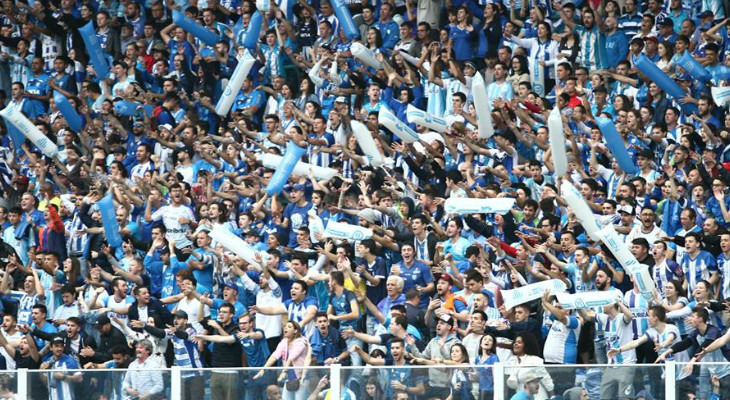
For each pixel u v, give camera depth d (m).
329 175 64.12
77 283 61.28
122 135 75.88
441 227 58.72
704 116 65.75
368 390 48.22
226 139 71.75
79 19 84.00
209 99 75.25
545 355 51.41
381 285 56.53
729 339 49.12
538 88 72.62
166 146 72.62
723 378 46.16
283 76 77.06
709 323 50.59
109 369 49.72
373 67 73.50
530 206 59.03
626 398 46.72
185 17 78.06
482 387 47.47
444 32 73.75
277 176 63.47
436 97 71.88
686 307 51.06
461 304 53.62
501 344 50.06
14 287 62.69
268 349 54.44
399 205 60.91
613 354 49.91
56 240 65.31
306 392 48.59
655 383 46.59
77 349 56.00
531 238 57.41
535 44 73.19
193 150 71.75
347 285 55.50
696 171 59.94
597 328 51.31
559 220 57.59
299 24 78.06
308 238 59.31
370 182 63.62
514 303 51.53
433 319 53.88
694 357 49.22
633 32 73.31
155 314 54.44
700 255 54.84
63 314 59.28
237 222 66.00
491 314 52.94
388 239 59.12
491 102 71.19
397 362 50.78
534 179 62.62
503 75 71.56
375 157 64.38
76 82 82.31
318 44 77.38
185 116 73.56
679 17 73.56
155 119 75.25
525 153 65.88
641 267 51.12
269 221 64.19
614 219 57.59
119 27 83.00
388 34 76.50
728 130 62.81
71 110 75.00
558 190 60.81
